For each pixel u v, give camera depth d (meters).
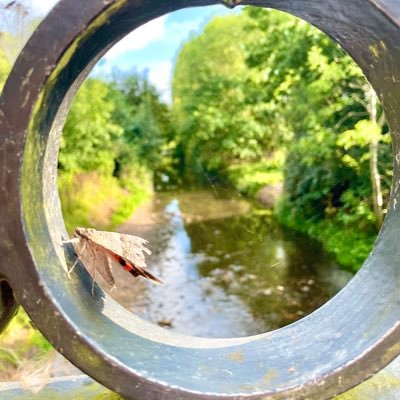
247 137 12.98
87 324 0.96
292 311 5.59
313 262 6.64
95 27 0.89
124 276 6.94
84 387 1.30
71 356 0.91
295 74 8.26
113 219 9.70
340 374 0.93
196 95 16.03
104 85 11.84
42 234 0.97
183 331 5.46
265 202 10.24
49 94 0.91
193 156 16.12
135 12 0.92
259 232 8.52
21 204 0.88
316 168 7.48
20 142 0.86
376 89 1.10
